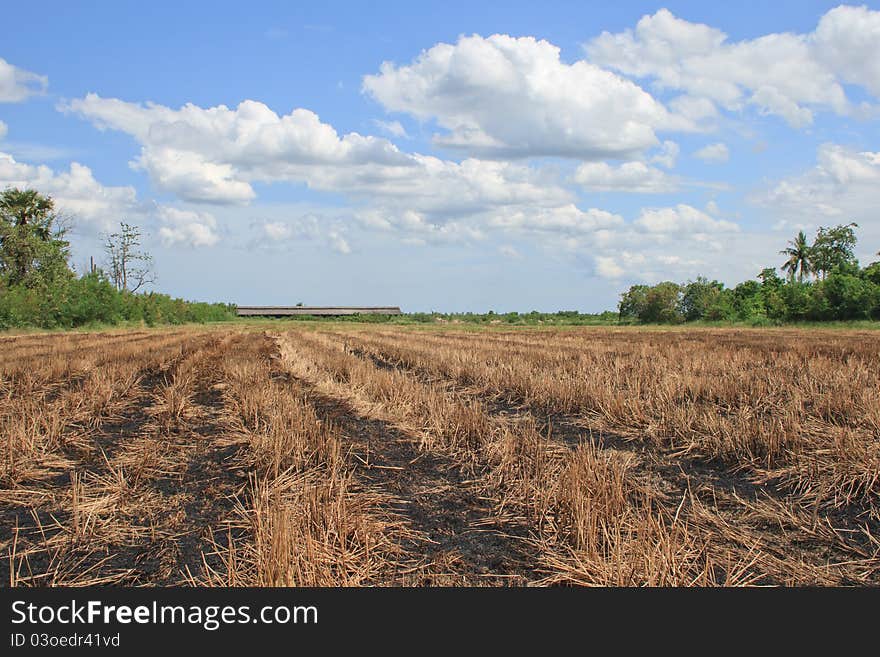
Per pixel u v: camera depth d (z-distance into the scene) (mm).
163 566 5184
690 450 8539
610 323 75750
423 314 88375
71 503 6578
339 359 18375
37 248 44875
